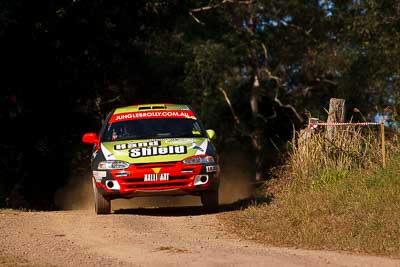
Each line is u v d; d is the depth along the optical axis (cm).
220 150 13325
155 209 4238
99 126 7819
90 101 7619
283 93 13712
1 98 6625
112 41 6994
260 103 14125
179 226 3397
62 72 6869
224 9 12069
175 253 2666
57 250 2797
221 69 12912
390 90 9069
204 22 11944
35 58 6650
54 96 6950
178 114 4194
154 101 9206
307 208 3409
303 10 12519
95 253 2727
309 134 4250
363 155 4131
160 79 9369
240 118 14000
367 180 3700
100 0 6575
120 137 4031
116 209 4616
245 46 12975
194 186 3762
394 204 3278
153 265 2464
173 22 7869
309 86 13500
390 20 8356
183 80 12100
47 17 6316
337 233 3008
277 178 4572
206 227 3381
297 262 2478
